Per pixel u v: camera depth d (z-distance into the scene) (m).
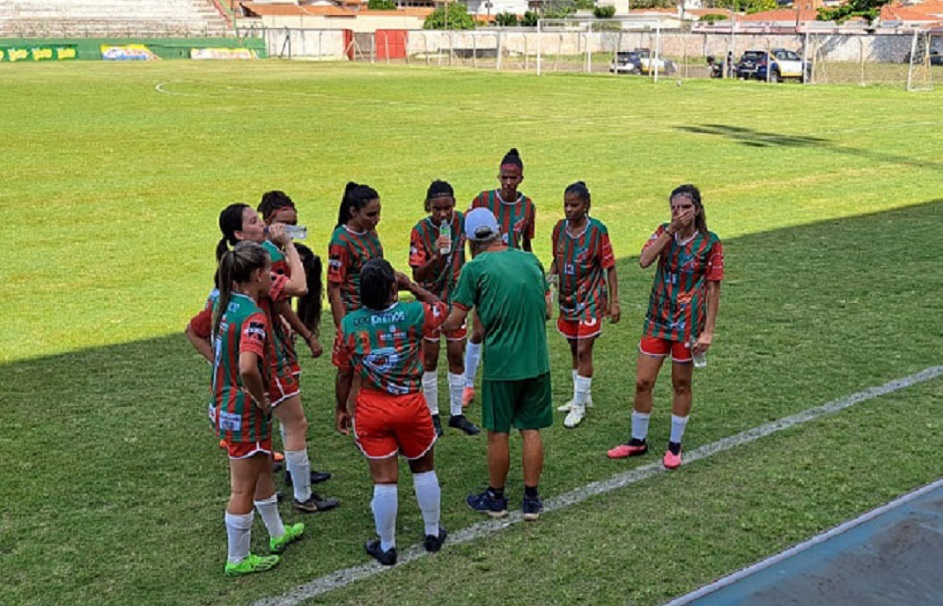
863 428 6.22
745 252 11.41
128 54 57.19
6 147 19.77
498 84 39.72
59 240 11.97
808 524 4.95
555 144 20.86
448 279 6.49
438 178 16.44
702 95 34.75
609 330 8.60
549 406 5.12
